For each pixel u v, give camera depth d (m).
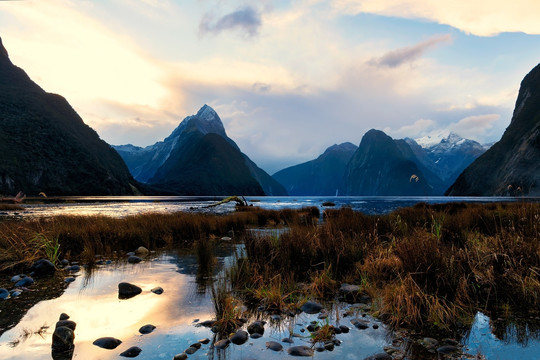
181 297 4.37
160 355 2.70
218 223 11.93
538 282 4.21
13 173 105.81
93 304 4.08
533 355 2.67
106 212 24.03
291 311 3.91
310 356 2.68
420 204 20.28
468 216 9.91
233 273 5.54
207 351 2.78
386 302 4.05
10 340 2.98
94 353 2.73
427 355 2.71
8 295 4.45
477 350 2.78
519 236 5.62
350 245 6.56
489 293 4.15
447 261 4.60
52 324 3.41
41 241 7.13
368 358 2.65
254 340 3.05
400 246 5.47
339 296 4.48
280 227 13.28
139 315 3.69
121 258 7.35
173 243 9.62
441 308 3.71
